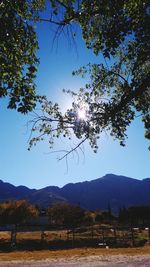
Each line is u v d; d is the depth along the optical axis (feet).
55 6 31.96
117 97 40.01
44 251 82.17
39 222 346.54
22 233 164.76
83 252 73.36
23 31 29.45
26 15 30.60
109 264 53.62
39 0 31.76
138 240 112.47
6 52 28.66
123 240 115.14
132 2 31.40
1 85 29.07
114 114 34.78
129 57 35.91
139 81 36.32
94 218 357.61
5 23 27.14
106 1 31.48
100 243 107.55
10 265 54.65
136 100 38.09
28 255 69.10
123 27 31.86
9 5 27.04
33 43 30.58
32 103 29.73
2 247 96.58
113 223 246.06
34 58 31.42
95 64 40.40
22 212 332.39
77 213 348.59
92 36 36.91
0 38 27.43
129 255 64.80
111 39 32.42
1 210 331.36
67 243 109.29
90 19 34.86
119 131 36.86
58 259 61.77
